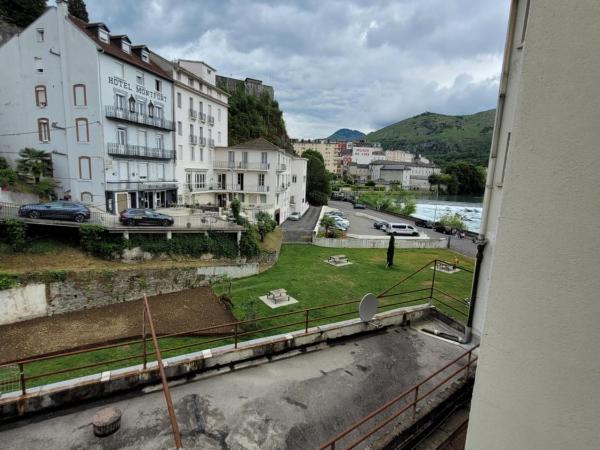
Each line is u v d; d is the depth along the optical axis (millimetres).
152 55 33500
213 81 42031
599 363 1852
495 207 7883
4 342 14773
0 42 32844
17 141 27203
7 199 23750
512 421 2318
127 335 15406
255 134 63781
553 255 2018
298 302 18266
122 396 5633
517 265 2232
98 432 4742
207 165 40406
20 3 37219
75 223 20141
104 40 26938
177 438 3605
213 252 23469
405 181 126438
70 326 16406
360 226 44688
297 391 6027
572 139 1889
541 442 2150
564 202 1943
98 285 18609
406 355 7484
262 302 18266
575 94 1862
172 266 20953
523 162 2160
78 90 25297
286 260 27312
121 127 27344
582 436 1949
